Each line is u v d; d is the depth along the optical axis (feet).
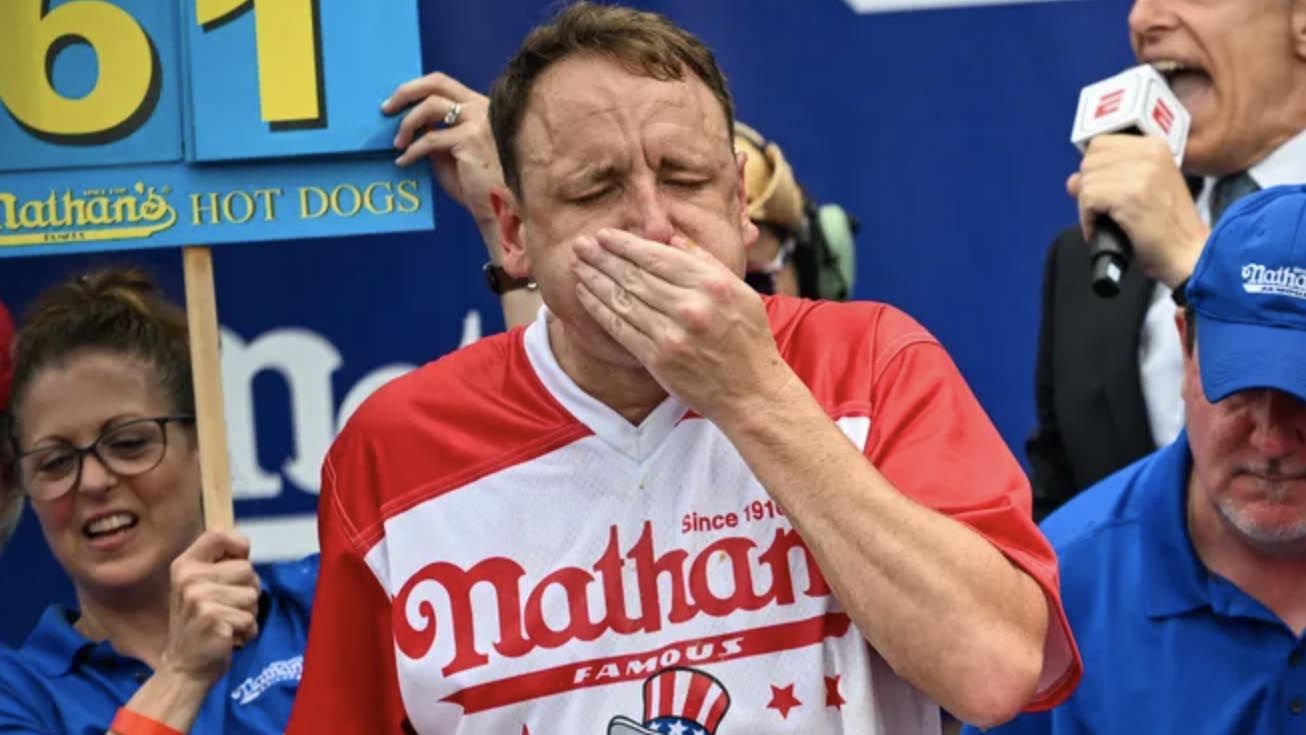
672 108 14.55
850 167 27.81
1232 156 25.79
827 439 14.28
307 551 27.84
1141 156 22.71
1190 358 17.80
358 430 15.98
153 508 20.77
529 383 15.60
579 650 15.02
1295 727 17.60
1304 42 25.38
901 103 27.76
